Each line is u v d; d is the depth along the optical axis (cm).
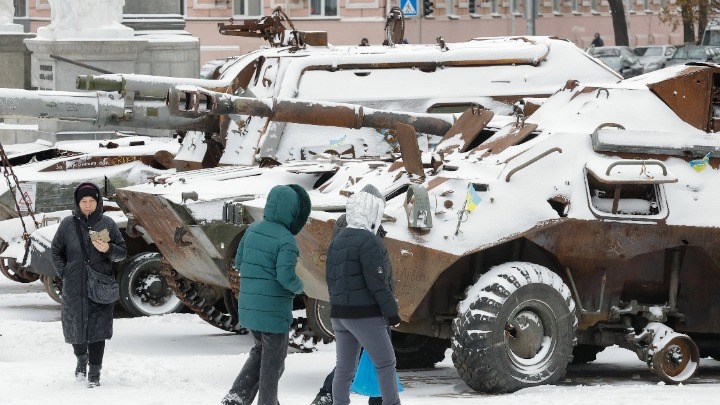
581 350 2188
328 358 2167
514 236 1867
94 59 4278
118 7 4359
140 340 2439
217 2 8644
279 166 2383
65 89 4256
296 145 2586
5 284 3394
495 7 9556
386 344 1470
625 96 2028
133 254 2783
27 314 2836
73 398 1714
